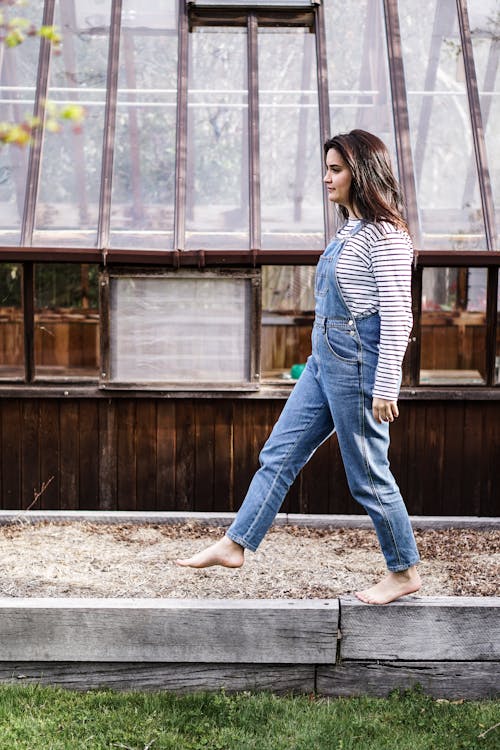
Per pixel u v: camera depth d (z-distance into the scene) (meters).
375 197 2.82
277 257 5.21
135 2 6.02
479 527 4.25
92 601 3.03
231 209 5.45
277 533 4.20
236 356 5.41
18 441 5.47
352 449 2.93
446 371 6.53
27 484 5.50
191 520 4.32
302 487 5.57
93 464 5.50
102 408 5.46
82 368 6.50
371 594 3.05
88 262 5.23
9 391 5.39
